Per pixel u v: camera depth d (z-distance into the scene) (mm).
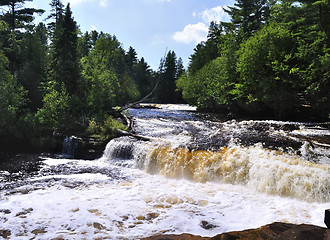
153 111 33438
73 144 14781
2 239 4656
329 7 20109
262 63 22891
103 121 17047
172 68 76188
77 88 21500
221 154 9922
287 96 21141
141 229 5129
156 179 9820
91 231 5035
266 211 6250
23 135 15875
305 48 19953
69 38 22047
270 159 8680
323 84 18734
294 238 2846
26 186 8477
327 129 14844
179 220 5609
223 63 30703
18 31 34688
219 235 3537
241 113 29125
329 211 3111
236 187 8695
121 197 7371
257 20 43062
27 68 21719
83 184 8805
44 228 5180
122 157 12828
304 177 7445
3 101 15781
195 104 42656
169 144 11672
